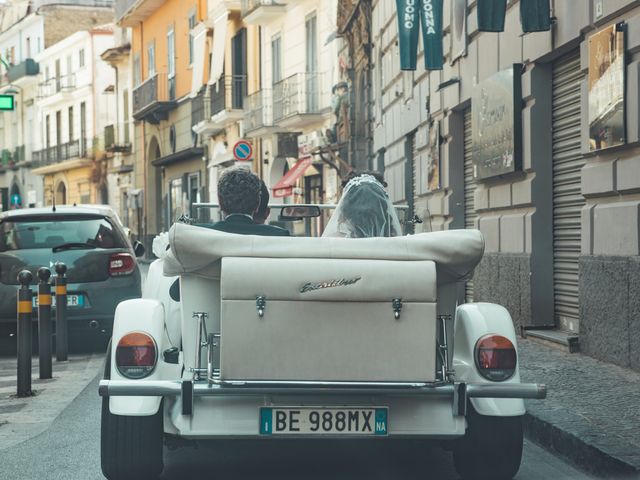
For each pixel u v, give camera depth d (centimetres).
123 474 578
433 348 532
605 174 1068
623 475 611
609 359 1048
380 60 2570
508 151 1346
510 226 1391
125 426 571
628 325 998
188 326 557
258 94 3675
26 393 986
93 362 1250
